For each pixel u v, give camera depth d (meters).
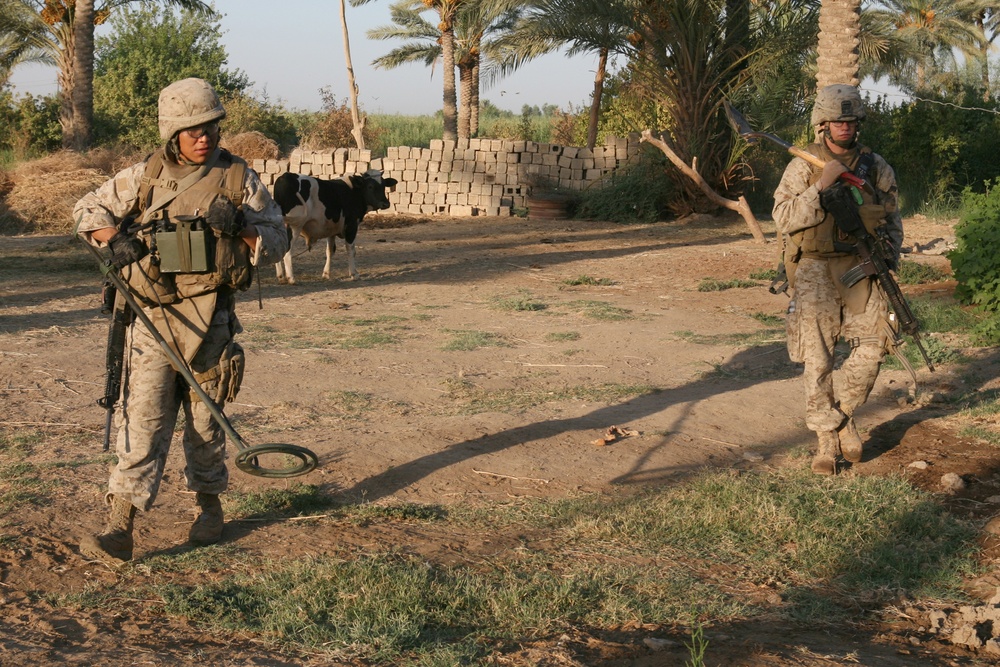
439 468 5.36
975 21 44.44
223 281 4.04
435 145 23.78
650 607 3.73
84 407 6.52
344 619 3.54
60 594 3.75
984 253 9.64
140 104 38.56
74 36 26.66
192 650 3.32
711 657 3.31
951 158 20.27
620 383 7.43
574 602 3.75
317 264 14.98
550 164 23.42
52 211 21.23
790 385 7.38
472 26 22.45
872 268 5.18
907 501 4.89
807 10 19.73
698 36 20.27
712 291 12.38
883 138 21.59
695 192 21.38
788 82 20.67
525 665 3.21
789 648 3.41
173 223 3.95
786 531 4.55
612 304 11.29
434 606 3.68
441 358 8.20
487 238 18.98
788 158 23.00
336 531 4.43
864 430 6.20
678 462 5.59
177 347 4.06
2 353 7.96
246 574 3.97
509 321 10.10
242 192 4.02
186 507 4.70
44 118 34.75
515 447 5.76
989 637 3.53
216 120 3.95
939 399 6.78
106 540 3.99
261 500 4.75
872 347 5.26
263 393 6.91
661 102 21.44
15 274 13.30
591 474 5.38
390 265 14.88
